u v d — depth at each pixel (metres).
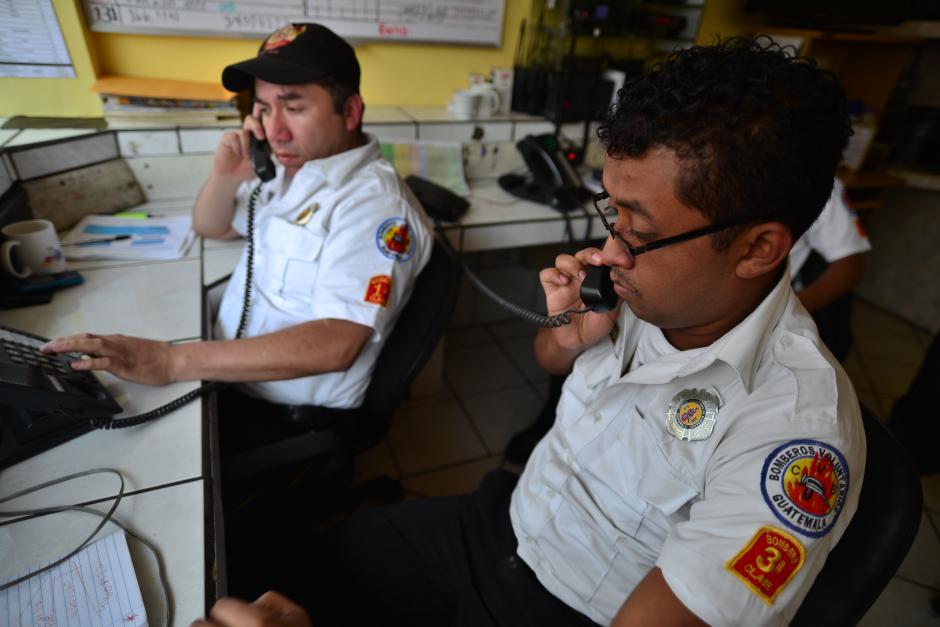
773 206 0.53
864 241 1.42
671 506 0.68
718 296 0.61
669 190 0.54
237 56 1.78
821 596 0.56
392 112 1.99
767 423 0.59
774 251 0.56
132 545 0.62
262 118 1.20
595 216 1.85
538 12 2.08
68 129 1.50
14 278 1.15
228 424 1.17
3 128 1.47
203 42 1.72
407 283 1.12
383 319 1.05
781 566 0.51
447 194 1.77
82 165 1.48
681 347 0.74
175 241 1.45
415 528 0.95
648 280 0.61
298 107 1.10
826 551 0.53
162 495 0.69
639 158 0.55
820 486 0.53
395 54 1.97
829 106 0.52
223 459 0.91
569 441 0.83
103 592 0.56
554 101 2.08
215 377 0.94
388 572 0.90
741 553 0.52
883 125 2.73
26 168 1.34
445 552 0.91
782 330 0.65
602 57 2.14
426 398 2.13
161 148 1.62
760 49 0.55
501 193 1.99
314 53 1.09
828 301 1.45
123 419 0.80
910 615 1.39
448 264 1.14
